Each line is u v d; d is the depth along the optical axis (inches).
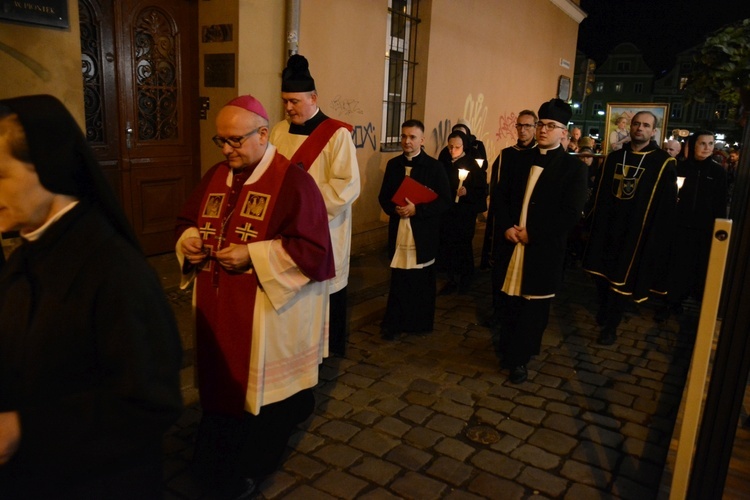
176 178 222.7
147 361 55.7
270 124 220.4
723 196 226.2
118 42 196.2
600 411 152.8
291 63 146.3
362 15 259.1
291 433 123.6
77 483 55.6
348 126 148.6
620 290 192.7
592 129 2380.7
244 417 106.0
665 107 377.7
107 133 197.8
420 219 183.6
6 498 55.3
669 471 119.7
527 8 461.7
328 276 106.0
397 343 191.9
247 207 103.7
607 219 196.9
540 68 521.7
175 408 58.2
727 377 75.5
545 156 160.4
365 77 268.4
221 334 103.7
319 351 115.3
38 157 52.1
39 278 54.9
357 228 280.4
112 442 54.6
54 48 151.4
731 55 176.9
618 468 127.3
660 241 189.5
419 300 192.4
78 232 55.2
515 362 163.6
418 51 317.1
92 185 56.4
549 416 148.8
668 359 190.5
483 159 275.4
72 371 55.1
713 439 77.5
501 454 130.5
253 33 206.7
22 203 53.3
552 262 158.1
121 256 56.0
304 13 225.8
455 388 161.8
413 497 114.2
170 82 214.2
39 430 51.8
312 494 113.9
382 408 148.6
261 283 99.3
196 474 111.0
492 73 412.5
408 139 183.8
